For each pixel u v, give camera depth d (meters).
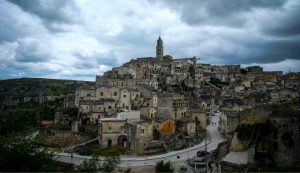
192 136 126.88
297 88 175.25
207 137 125.00
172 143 118.56
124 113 129.38
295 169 63.94
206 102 180.12
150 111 142.88
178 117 143.62
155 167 92.50
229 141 97.75
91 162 86.12
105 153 112.44
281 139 73.06
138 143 113.75
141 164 98.06
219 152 94.44
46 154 81.19
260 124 83.25
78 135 132.25
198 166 87.19
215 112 174.38
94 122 145.25
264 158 75.25
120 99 160.25
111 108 153.62
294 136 70.62
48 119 177.12
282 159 72.12
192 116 143.75
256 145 78.94
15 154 72.94
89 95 161.62
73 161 101.75
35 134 146.12
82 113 149.38
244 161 76.31
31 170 72.25
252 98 168.62
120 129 124.44
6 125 167.50
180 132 131.25
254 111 90.12
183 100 154.62
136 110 143.50
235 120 107.00
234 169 73.69
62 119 152.38
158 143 117.31
